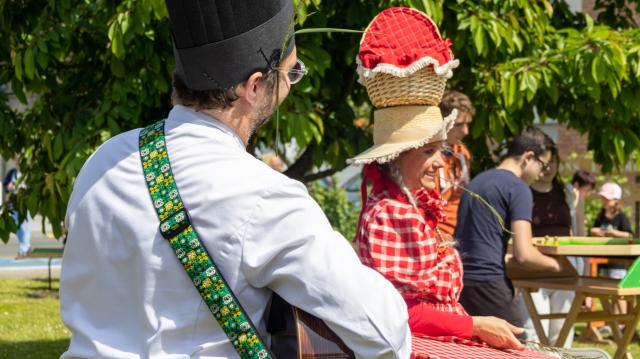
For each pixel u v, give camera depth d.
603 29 4.39
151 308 1.34
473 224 3.74
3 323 7.57
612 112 4.73
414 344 2.12
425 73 2.44
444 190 4.28
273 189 1.34
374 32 2.45
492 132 4.64
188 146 1.40
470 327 2.24
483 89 4.57
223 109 1.44
